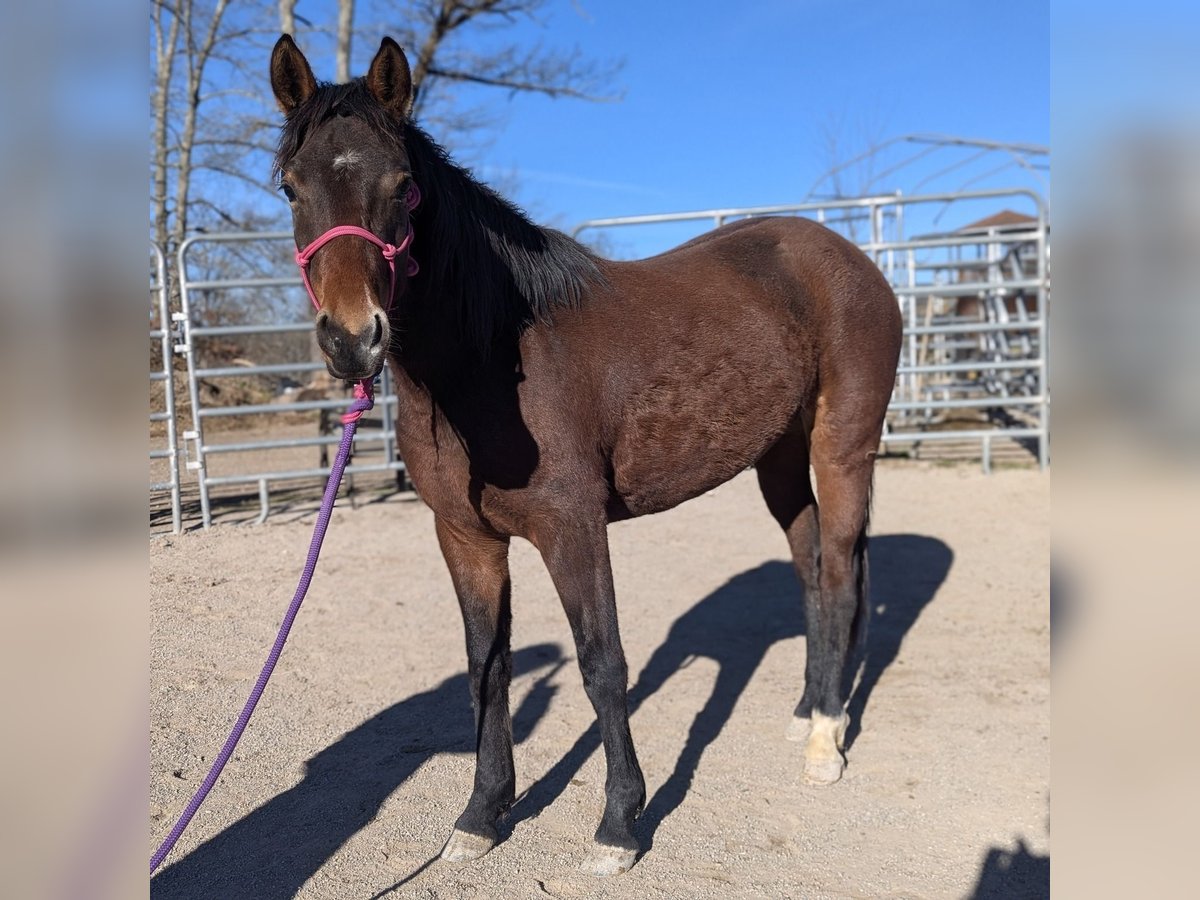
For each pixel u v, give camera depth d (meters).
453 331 2.21
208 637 4.11
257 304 13.64
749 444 2.85
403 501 7.07
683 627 4.38
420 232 2.15
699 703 3.47
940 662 3.81
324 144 1.89
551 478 2.28
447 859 2.40
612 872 2.31
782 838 2.49
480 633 2.53
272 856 2.42
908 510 6.64
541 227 2.58
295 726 3.25
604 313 2.51
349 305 1.79
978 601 4.62
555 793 2.78
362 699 3.50
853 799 2.71
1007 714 3.27
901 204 7.79
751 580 5.17
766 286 2.94
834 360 3.04
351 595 4.79
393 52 2.07
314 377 12.00
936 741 3.07
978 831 2.51
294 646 4.04
